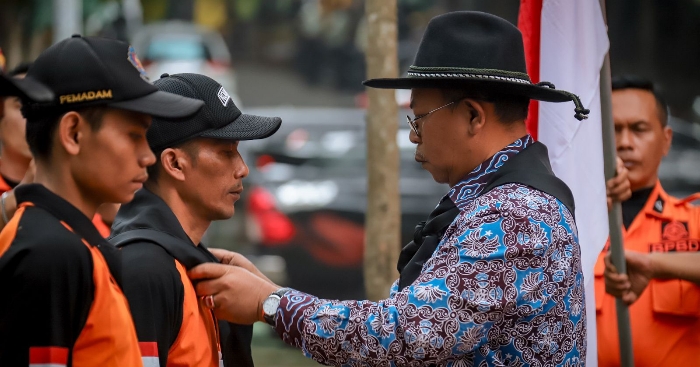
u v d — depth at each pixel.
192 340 4.37
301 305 4.52
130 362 3.79
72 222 3.72
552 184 4.67
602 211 5.85
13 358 3.52
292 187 14.98
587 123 5.87
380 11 7.29
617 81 6.80
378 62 7.29
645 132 6.68
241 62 43.38
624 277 5.97
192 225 4.70
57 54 3.75
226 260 5.11
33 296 3.51
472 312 4.36
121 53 3.84
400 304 4.44
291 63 42.81
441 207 4.83
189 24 37.53
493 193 4.59
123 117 3.80
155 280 4.17
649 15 31.58
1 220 4.59
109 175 3.78
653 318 6.38
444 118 4.79
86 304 3.64
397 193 7.40
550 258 4.48
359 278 14.76
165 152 4.53
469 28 4.76
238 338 4.87
